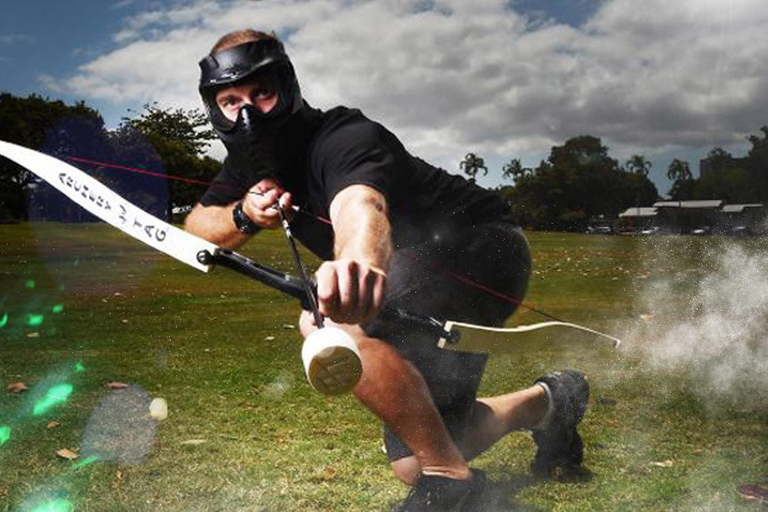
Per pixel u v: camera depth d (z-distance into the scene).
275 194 1.99
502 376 4.16
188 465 2.62
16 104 30.38
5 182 22.83
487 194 2.34
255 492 2.37
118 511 2.22
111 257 13.84
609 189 55.91
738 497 2.34
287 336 5.60
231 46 1.92
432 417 2.08
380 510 2.24
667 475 2.55
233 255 1.58
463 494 2.04
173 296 8.20
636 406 3.48
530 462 2.68
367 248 1.56
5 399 3.60
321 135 1.92
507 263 2.31
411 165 2.16
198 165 17.27
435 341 2.14
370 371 2.03
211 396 3.66
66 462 2.65
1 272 10.90
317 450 2.80
